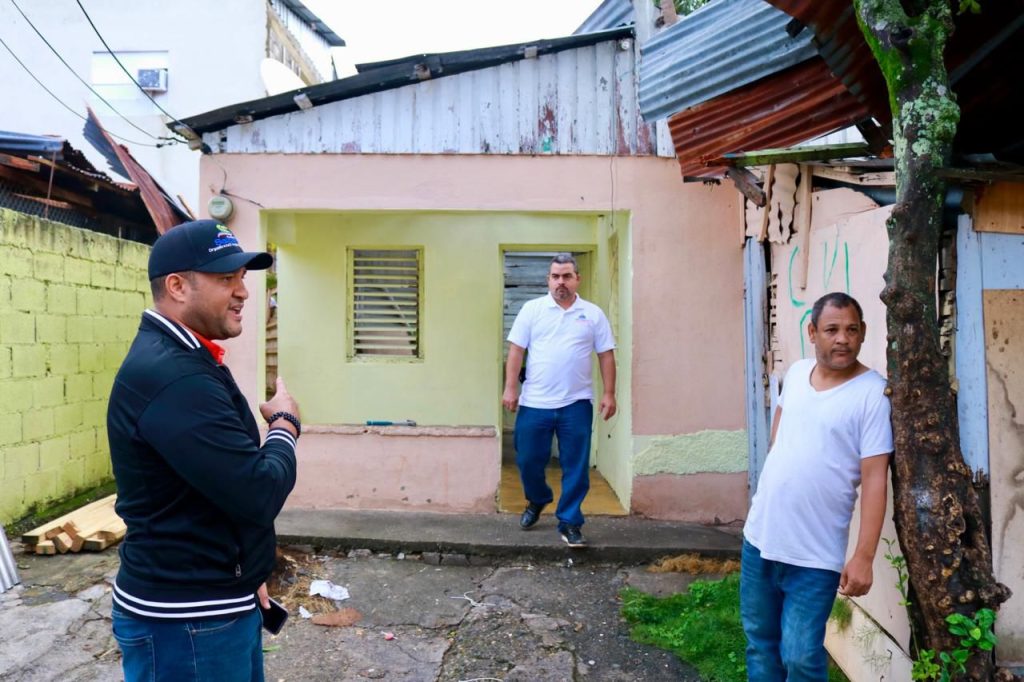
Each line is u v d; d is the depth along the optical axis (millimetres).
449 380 7648
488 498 5793
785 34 3555
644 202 5742
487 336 7668
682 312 5754
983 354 2797
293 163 5746
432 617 4250
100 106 13500
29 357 6047
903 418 2580
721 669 3607
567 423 5031
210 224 2146
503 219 7691
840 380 2842
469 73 5715
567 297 5055
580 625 4160
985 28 3059
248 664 2074
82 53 13562
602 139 5730
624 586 4660
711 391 5746
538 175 5730
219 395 1958
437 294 7645
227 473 1887
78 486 6824
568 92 5727
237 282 2156
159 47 13578
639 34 5633
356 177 5742
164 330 2020
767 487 2938
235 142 5746
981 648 2455
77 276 6762
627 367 5902
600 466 7676
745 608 3098
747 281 5598
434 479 5812
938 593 2506
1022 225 2805
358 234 7590
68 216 8617
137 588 1938
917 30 2436
